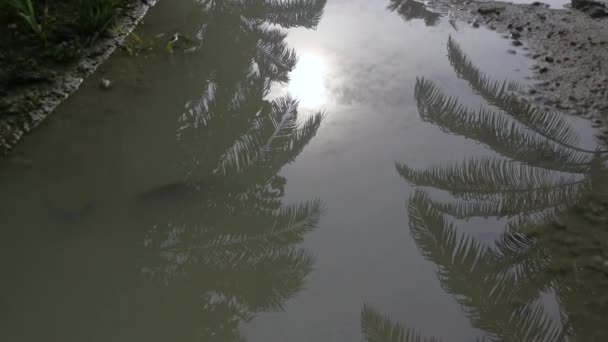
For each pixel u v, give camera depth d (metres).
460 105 4.05
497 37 5.07
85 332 2.54
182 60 4.71
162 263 2.87
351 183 3.40
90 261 2.89
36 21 4.77
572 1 5.52
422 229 3.00
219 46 4.95
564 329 2.51
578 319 2.56
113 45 4.84
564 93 4.19
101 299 2.69
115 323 2.57
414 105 4.12
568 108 4.02
